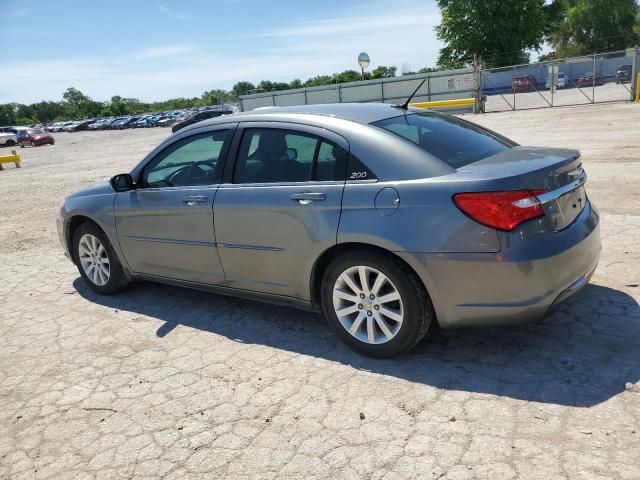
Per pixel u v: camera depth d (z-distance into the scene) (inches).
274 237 149.6
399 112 157.9
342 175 138.6
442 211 123.0
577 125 657.6
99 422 125.9
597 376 123.7
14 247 306.7
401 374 133.3
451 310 126.9
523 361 133.3
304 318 173.0
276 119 156.0
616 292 165.8
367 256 133.7
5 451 118.8
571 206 133.1
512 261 118.0
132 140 1519.4
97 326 181.5
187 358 153.0
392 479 98.5
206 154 168.7
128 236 189.3
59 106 5187.0
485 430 109.1
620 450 99.8
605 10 2800.2
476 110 1131.9
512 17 2023.9
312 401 125.7
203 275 171.9
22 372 153.5
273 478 102.2
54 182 631.2
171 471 107.0
